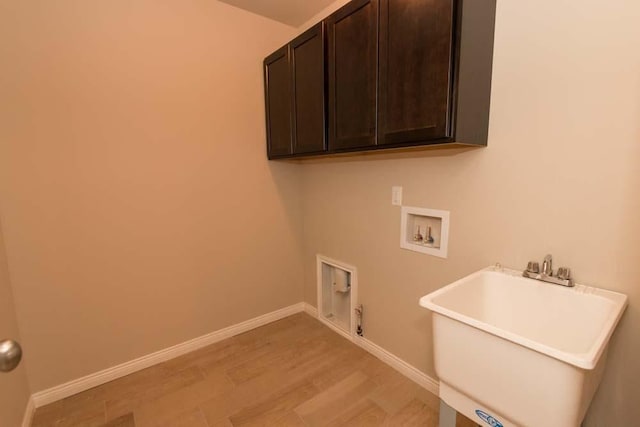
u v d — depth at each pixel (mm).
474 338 938
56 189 1633
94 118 1702
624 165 1043
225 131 2180
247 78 2240
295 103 1993
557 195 1202
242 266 2377
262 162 2391
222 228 2244
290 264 2658
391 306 1944
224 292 2305
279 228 2551
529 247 1297
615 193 1068
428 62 1226
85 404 1671
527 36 1223
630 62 1005
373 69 1446
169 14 1888
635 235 1039
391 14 1343
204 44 2031
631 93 1011
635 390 1077
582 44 1096
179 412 1608
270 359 2062
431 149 1616
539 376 810
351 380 1843
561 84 1155
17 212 1542
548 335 1178
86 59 1652
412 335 1834
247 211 2355
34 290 1614
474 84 1248
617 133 1048
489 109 1354
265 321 2551
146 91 1848
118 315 1877
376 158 1938
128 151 1821
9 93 1483
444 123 1197
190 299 2146
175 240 2047
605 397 1141
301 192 2641
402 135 1357
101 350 1836
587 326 1081
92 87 1683
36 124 1556
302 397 1706
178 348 2115
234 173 2256
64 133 1628
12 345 733
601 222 1105
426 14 1213
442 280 1646
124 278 1879
